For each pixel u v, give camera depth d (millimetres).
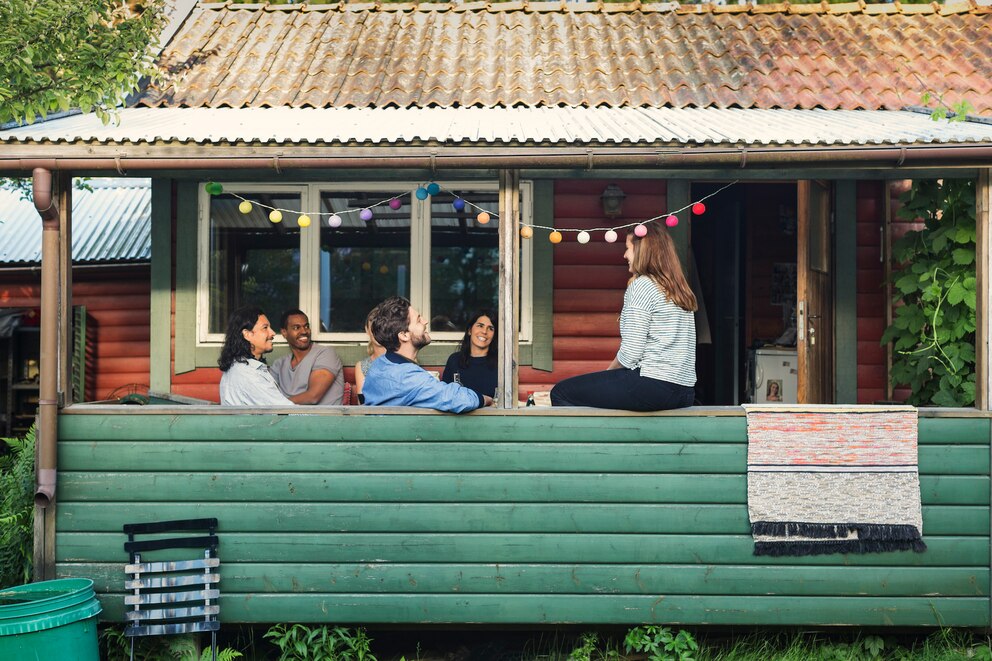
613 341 6887
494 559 4664
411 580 4672
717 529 4648
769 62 7305
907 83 7004
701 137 4512
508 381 4691
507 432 4664
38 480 4629
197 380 6855
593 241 6902
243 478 4688
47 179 4566
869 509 4617
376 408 4684
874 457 4633
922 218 6758
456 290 6879
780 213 9539
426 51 7578
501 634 5383
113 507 4688
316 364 6332
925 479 4652
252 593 4695
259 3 8461
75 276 8422
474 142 4512
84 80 5562
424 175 4918
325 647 4793
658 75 7090
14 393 8820
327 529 4680
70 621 4254
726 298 9750
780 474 4633
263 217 6867
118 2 6340
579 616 4664
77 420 4707
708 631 5176
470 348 6281
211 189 4980
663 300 4652
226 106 6469
